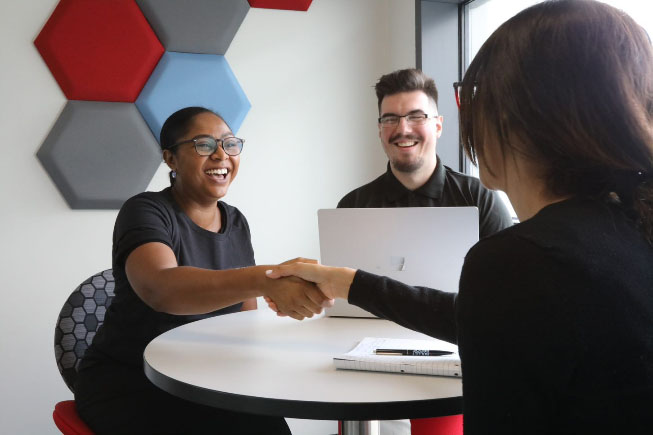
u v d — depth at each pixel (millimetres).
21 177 2881
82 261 2994
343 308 1716
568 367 568
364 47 3465
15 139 2861
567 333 568
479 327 599
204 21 3088
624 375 576
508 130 656
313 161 3387
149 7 2988
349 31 3430
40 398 2939
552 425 583
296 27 3322
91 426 1584
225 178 2002
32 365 2920
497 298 594
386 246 1567
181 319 1765
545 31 627
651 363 582
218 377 1177
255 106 3260
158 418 1550
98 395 1628
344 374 1188
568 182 647
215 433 1555
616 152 608
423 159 2314
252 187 3277
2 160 2850
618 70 605
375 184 2482
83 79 2912
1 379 2877
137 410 1568
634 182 645
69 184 2920
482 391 599
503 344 583
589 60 605
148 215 1771
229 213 2098
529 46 631
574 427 577
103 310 1977
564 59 612
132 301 1742
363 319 1711
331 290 1394
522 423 581
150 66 3029
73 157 2918
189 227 1910
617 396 570
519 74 632
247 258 2076
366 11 3461
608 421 569
